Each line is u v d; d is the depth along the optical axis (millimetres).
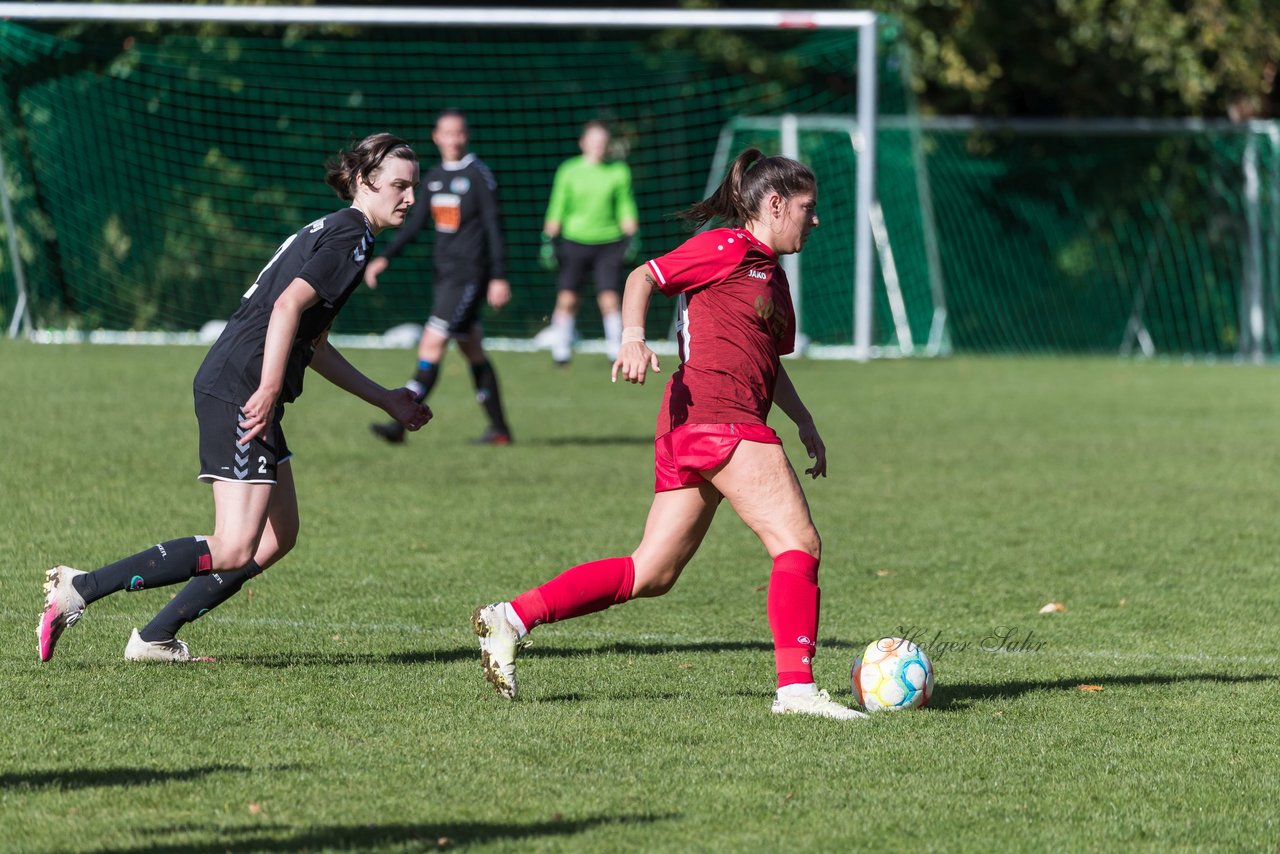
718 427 17438
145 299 81875
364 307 88688
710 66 92812
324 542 29109
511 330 91125
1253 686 19844
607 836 13477
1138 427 51719
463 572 26578
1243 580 27469
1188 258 92500
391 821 13734
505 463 40438
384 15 66000
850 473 40281
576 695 18625
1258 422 53688
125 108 81875
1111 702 18844
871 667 18297
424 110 90375
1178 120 96375
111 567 18297
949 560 28969
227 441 18000
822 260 87812
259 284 18109
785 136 81875
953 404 58312
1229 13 95062
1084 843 13664
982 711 18266
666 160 93312
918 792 14969
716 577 27000
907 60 83562
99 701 17578
